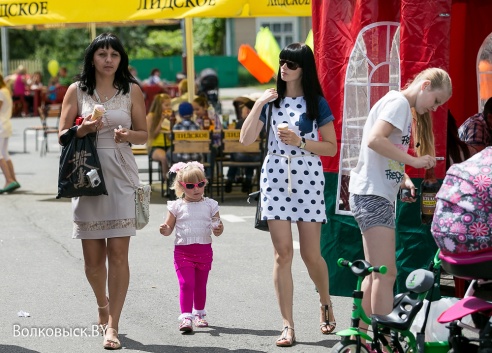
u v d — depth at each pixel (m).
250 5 30.67
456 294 16.41
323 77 16.80
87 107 14.18
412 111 13.27
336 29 16.64
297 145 13.96
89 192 13.78
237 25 101.19
